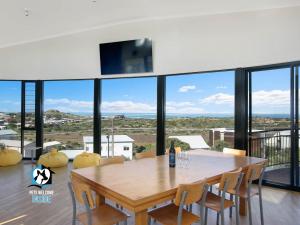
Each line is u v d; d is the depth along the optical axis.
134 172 2.43
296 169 3.96
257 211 3.13
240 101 4.41
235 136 4.48
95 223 1.98
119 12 4.78
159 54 5.18
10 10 4.37
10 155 5.52
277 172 4.18
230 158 3.17
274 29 4.07
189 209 2.86
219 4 4.24
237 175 2.35
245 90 4.41
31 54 6.04
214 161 2.98
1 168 5.26
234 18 4.45
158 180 2.14
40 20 4.91
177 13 4.80
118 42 5.42
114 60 5.48
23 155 6.21
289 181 4.04
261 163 2.77
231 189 2.47
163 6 4.46
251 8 4.24
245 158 3.17
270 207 3.25
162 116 5.32
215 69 4.66
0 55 6.00
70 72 5.91
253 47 4.27
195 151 3.71
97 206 2.32
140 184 2.02
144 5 4.43
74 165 5.19
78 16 4.88
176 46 5.02
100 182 2.08
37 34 5.68
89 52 5.76
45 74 6.04
